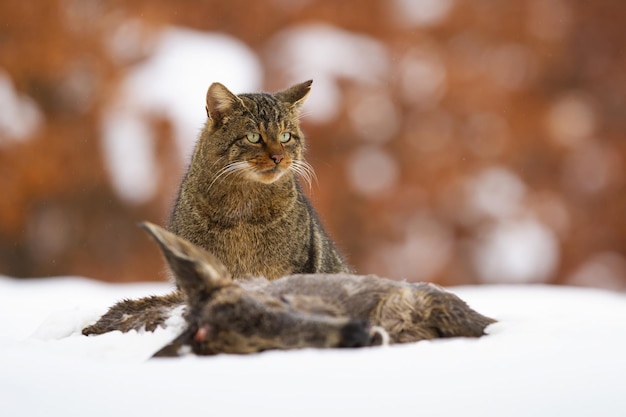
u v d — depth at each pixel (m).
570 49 23.39
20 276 21.44
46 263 21.47
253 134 8.87
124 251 21.36
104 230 21.36
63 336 6.49
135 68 22.16
